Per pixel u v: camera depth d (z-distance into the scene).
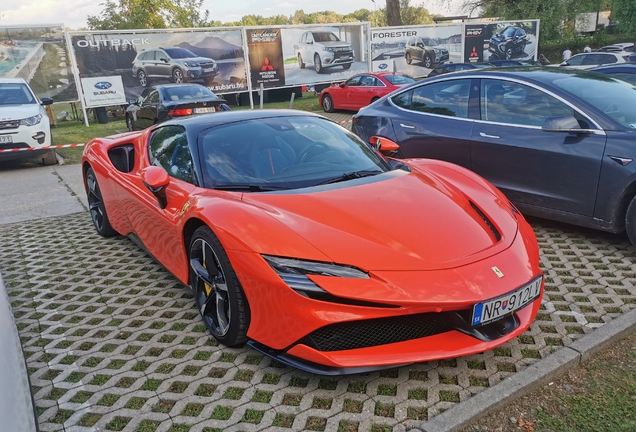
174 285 3.75
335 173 3.15
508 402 2.31
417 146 5.34
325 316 2.20
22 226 5.46
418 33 20.98
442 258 2.37
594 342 2.68
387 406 2.31
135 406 2.38
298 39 18.86
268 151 3.24
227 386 2.50
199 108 11.26
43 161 9.37
